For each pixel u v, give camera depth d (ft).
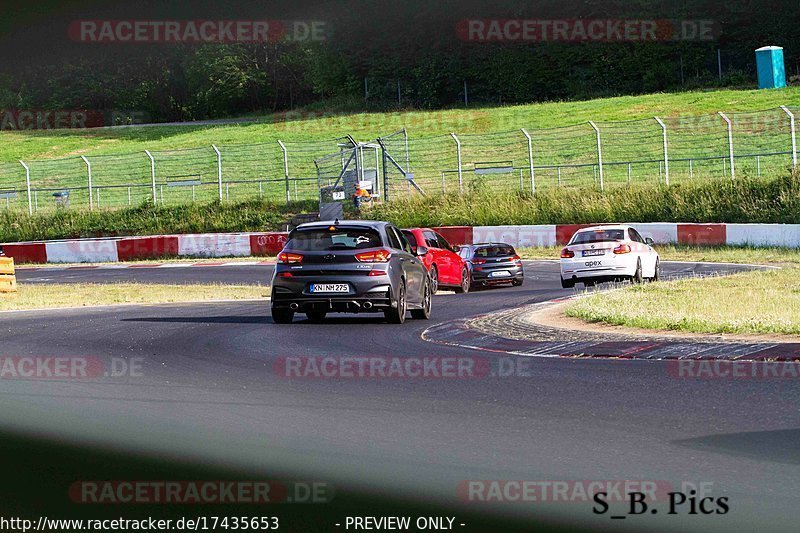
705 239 415.44
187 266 442.91
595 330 168.55
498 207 494.59
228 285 329.31
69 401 121.80
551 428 98.53
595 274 278.05
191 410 113.70
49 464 91.40
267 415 109.50
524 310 212.84
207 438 99.25
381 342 169.89
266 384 129.49
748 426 96.12
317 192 628.28
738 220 434.30
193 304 270.05
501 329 178.19
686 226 421.18
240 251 481.05
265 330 192.54
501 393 118.21
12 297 299.38
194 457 92.22
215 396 122.01
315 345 167.22
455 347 160.86
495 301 256.93
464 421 103.19
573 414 104.63
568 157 643.04
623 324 171.94
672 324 163.43
